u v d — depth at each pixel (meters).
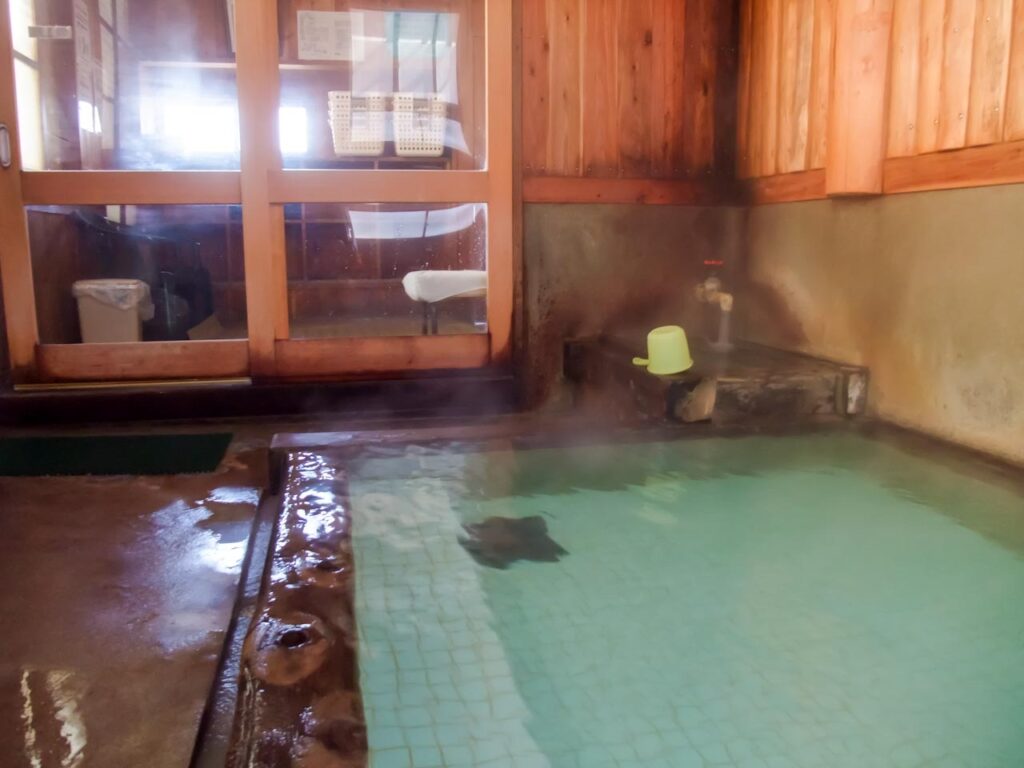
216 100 4.57
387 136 4.05
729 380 2.98
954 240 2.69
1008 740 1.32
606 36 3.83
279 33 3.98
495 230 3.83
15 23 3.58
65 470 3.05
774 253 3.75
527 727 1.32
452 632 1.62
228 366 3.78
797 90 3.49
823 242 3.38
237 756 1.19
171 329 4.24
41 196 3.57
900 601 1.79
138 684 1.69
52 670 1.74
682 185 3.99
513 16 3.70
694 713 1.38
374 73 4.06
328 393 3.80
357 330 4.02
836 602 1.80
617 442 2.80
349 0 4.01
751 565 1.97
